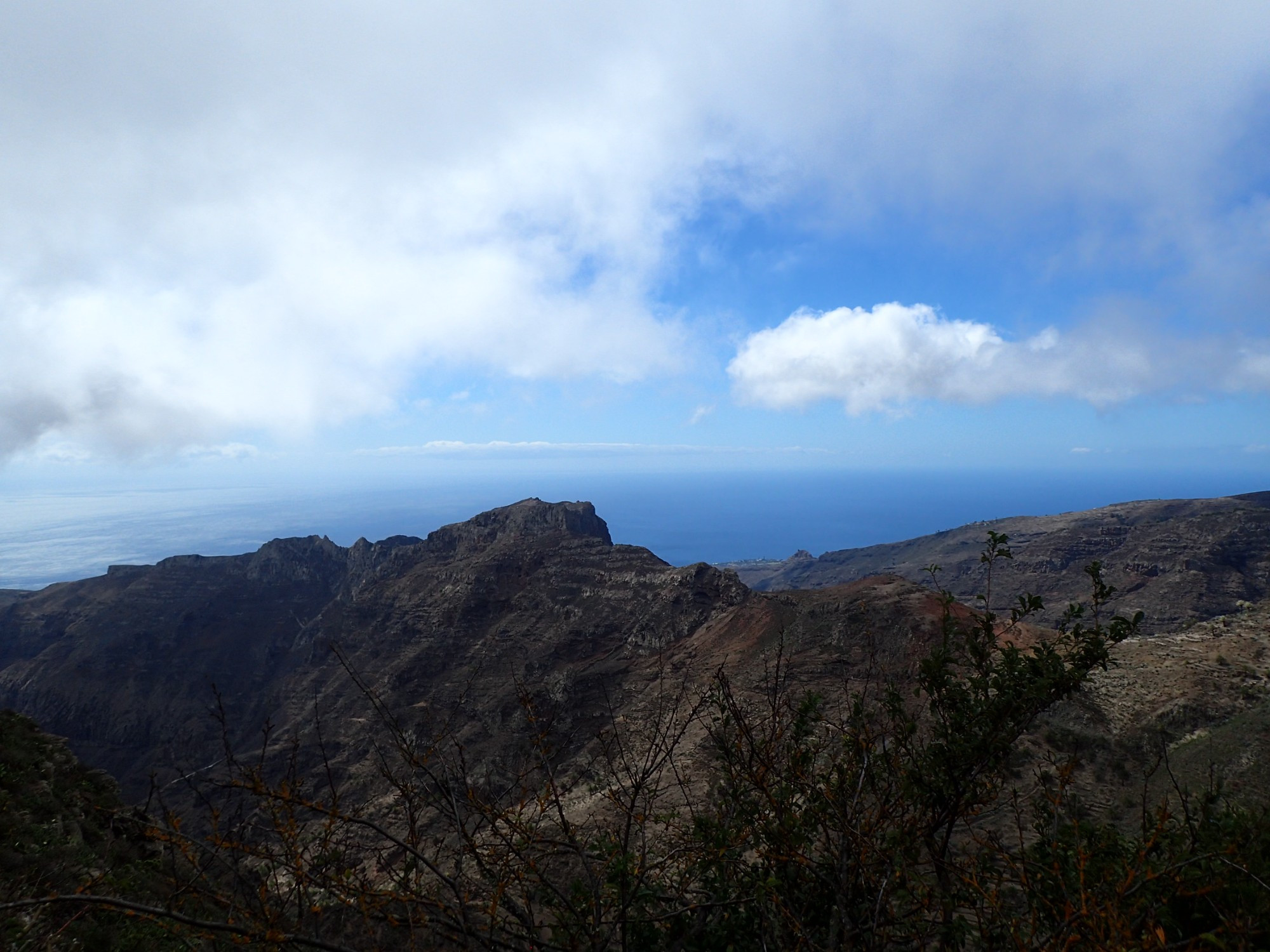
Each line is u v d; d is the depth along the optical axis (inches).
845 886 148.7
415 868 136.4
